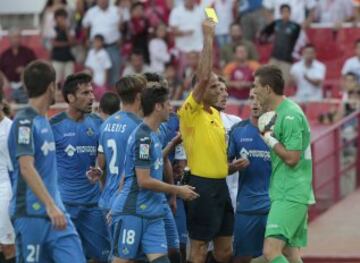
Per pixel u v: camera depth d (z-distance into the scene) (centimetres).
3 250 3184
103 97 3425
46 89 2612
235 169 3219
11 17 6969
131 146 2875
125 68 5600
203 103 3180
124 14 5653
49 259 2628
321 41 5756
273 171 2947
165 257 2880
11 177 3159
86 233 3212
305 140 2923
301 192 2905
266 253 2908
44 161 2606
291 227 2898
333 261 3912
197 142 3164
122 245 2880
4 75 5722
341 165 4684
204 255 3231
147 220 2875
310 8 5788
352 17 5825
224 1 5700
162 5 5862
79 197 3194
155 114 2878
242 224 3288
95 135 3216
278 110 2923
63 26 5778
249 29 5700
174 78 5294
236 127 3306
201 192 3167
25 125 2570
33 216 2588
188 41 5647
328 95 5462
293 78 5359
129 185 2889
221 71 5266
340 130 4594
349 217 4350
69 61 5778
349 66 5291
